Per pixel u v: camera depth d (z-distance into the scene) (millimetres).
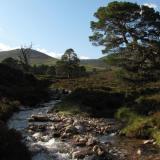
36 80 79812
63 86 81562
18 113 34938
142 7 57219
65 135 22172
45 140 20797
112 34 57656
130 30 56938
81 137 21547
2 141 15102
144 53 56531
